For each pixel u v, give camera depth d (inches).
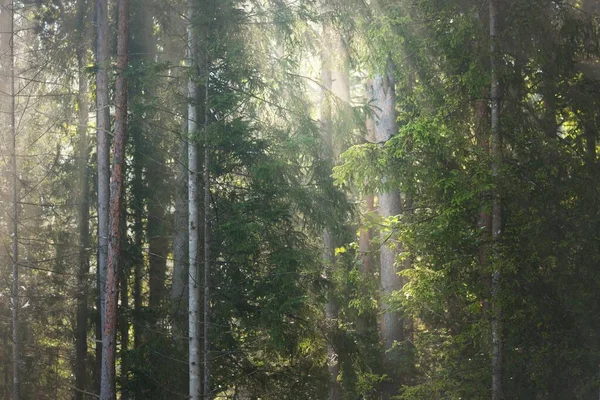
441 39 561.3
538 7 550.6
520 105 572.7
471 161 542.9
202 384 659.4
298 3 652.1
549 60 565.9
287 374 681.6
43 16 796.6
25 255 803.4
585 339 573.0
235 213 626.2
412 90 628.7
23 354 790.5
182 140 653.3
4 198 783.7
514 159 561.9
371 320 876.6
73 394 860.0
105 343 621.3
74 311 834.8
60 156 838.5
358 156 570.3
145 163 792.3
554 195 554.6
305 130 655.1
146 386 676.7
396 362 739.4
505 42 565.0
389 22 606.9
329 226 697.6
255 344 676.1
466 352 632.4
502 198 542.3
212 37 623.2
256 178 631.2
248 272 650.8
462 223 550.3
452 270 566.6
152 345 674.2
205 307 631.2
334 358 733.9
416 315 713.6
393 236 678.5
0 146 772.0
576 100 583.8
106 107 732.0
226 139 609.0
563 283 567.2
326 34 685.9
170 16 729.6
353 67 701.3
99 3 746.2
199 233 665.6
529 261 539.8
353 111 705.0
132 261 784.3
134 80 666.2
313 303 685.3
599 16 581.6
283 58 649.0
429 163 564.7
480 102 569.3
